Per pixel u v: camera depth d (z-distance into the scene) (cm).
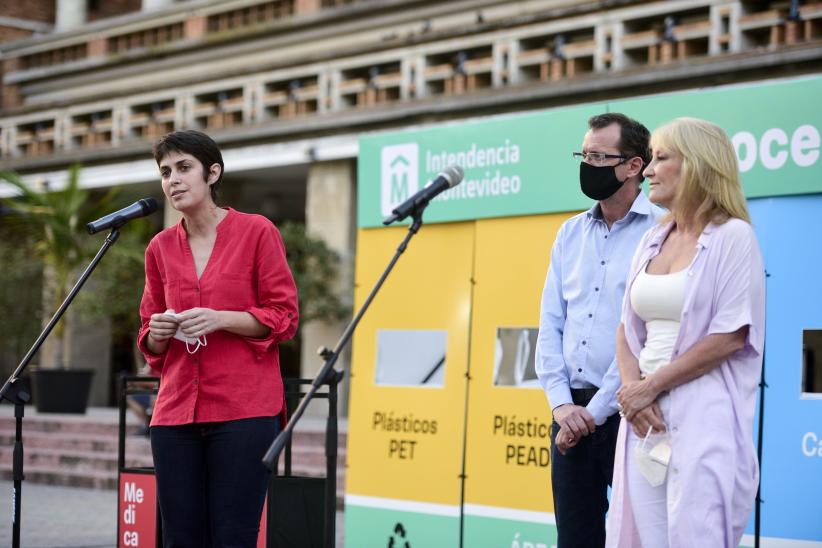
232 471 540
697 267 488
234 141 2012
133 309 2019
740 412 482
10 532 1125
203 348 545
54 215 2027
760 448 684
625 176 578
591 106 766
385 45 1775
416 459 845
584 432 561
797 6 1284
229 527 540
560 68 1538
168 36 2200
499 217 812
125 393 828
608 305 579
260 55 2017
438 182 586
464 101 1639
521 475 785
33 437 1731
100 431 1738
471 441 814
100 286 2036
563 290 600
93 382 2403
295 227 1841
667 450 482
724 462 473
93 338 2397
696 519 470
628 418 490
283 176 2084
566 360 589
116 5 2812
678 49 1408
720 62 1338
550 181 782
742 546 689
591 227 596
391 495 856
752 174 695
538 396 779
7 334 2234
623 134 579
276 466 773
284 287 559
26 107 2411
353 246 1856
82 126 2305
